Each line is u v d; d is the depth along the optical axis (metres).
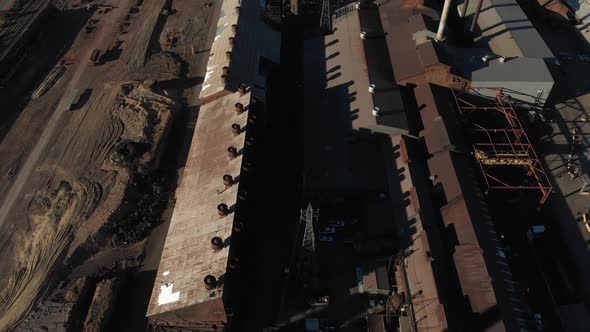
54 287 56.06
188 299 45.91
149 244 60.19
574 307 49.16
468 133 64.06
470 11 80.38
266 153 67.94
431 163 60.41
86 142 72.00
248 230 55.47
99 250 59.66
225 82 67.06
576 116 68.62
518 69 66.00
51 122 76.25
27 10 97.50
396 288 53.12
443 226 55.09
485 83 65.19
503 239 57.19
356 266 56.25
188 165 60.25
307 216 49.19
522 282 53.50
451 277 50.91
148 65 84.94
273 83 77.50
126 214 62.69
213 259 48.34
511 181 61.47
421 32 73.75
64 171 68.31
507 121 65.69
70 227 60.84
